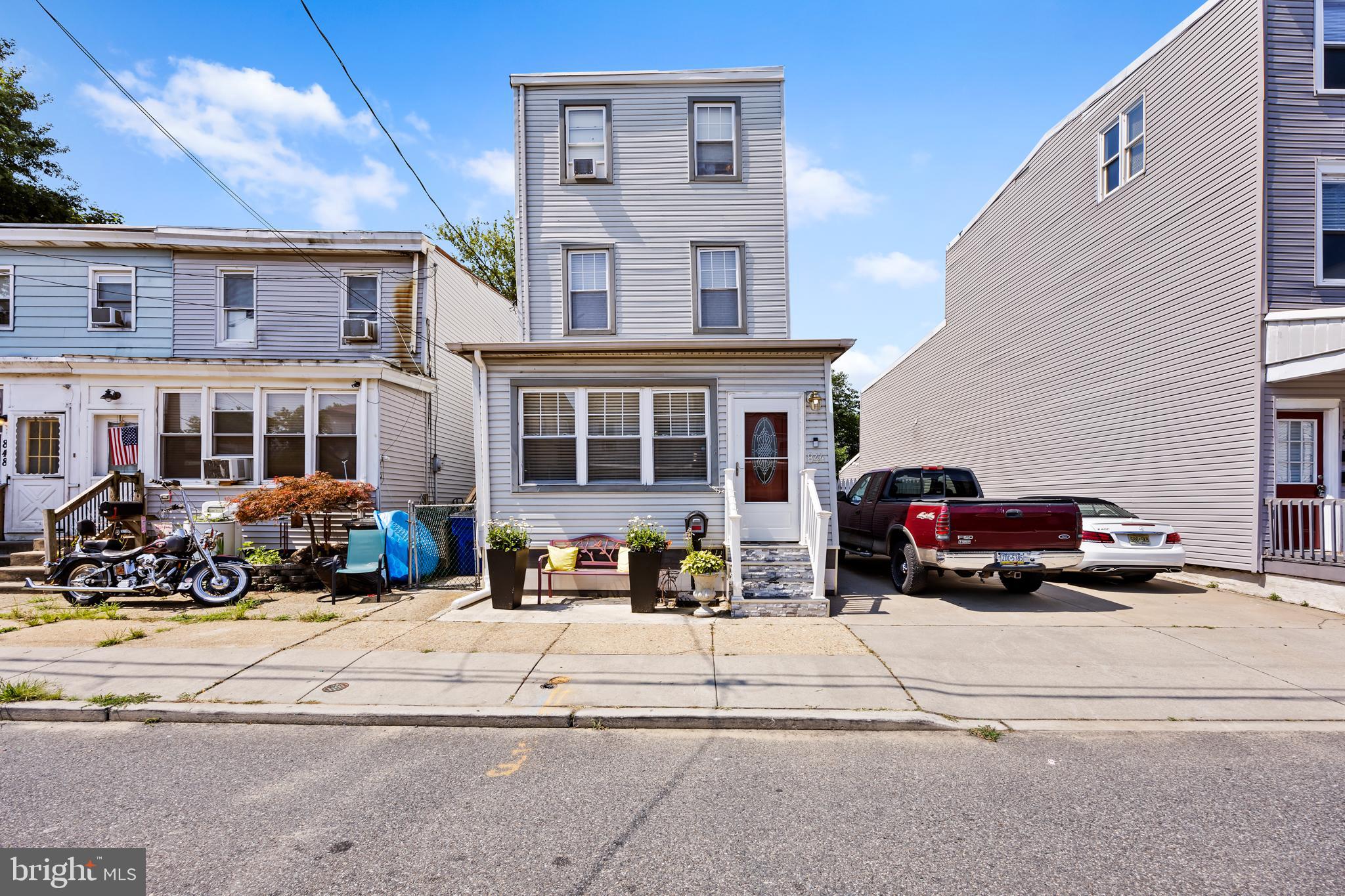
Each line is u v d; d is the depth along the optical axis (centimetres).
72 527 1064
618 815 359
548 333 1202
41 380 1176
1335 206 982
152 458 1173
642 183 1227
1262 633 724
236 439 1196
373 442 1189
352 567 898
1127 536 968
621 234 1218
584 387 1013
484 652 648
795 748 456
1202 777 407
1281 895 289
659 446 1013
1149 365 1162
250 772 413
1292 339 911
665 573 894
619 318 1203
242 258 1337
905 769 421
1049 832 341
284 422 1200
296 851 321
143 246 1312
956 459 1909
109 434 1180
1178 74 1107
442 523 1125
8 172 1962
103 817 356
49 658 625
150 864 308
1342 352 841
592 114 1241
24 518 1164
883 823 350
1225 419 1010
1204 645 674
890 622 774
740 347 980
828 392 1002
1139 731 480
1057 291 1427
